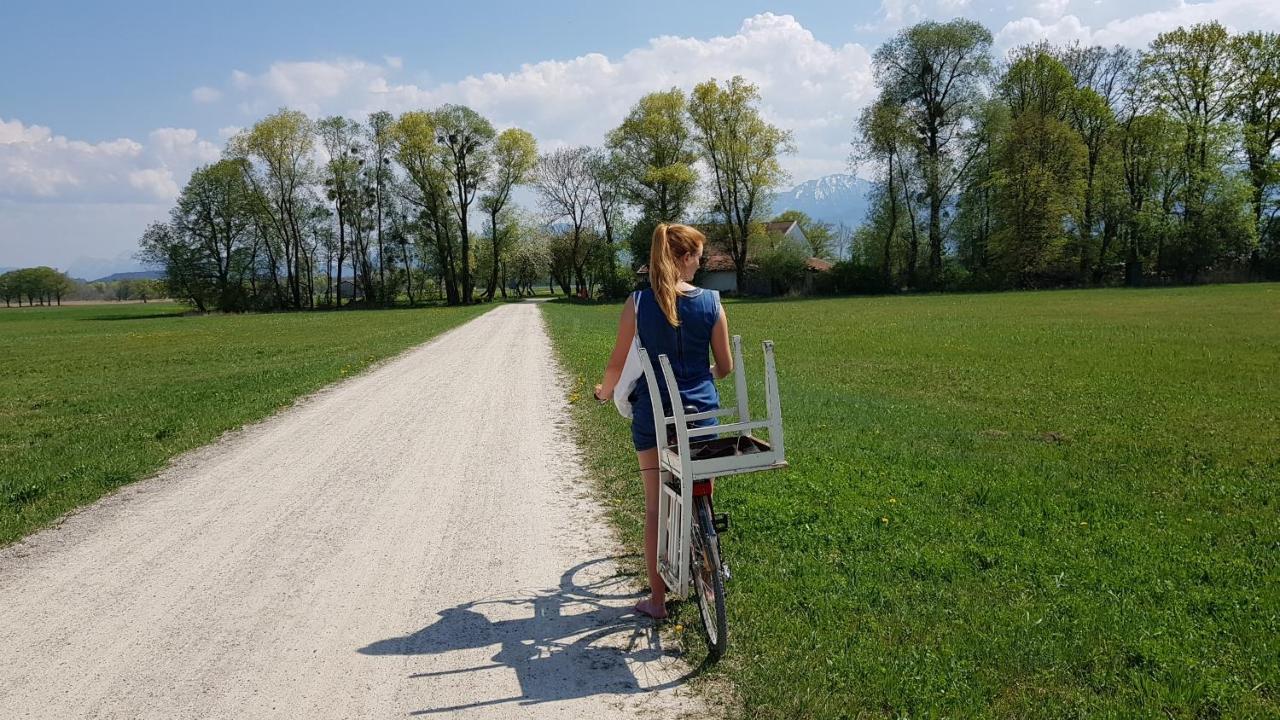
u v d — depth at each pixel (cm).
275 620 456
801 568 510
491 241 8338
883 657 386
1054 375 1455
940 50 6044
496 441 963
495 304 7106
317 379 1565
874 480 739
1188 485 720
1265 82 5491
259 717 351
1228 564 512
